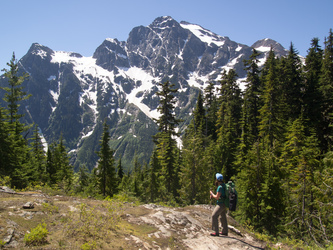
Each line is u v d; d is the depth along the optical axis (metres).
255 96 41.16
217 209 7.50
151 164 35.97
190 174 27.38
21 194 8.80
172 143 34.06
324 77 37.47
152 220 7.93
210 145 36.78
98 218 7.05
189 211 9.93
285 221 19.03
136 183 42.50
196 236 7.47
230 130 37.41
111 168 36.88
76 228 6.03
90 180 48.59
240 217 21.47
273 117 31.44
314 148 24.48
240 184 22.92
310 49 41.62
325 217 13.75
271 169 21.08
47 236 5.46
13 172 23.50
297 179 19.52
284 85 39.34
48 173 39.00
